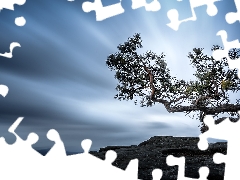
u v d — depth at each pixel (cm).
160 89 1095
